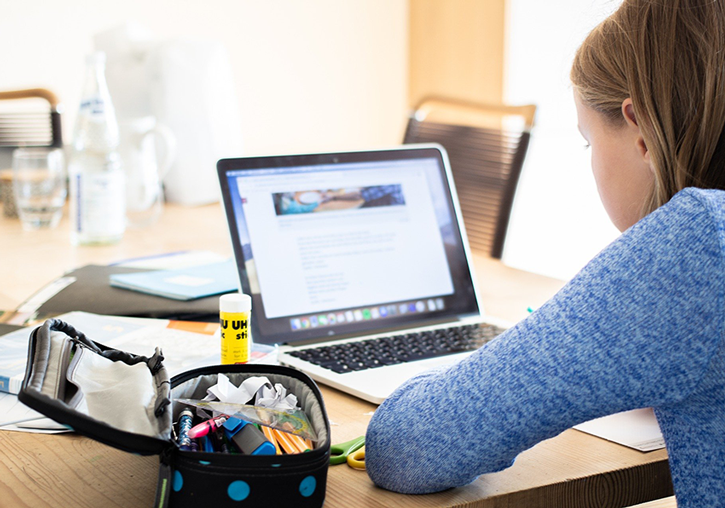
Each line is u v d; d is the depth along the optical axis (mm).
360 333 1062
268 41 3574
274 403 685
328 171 1117
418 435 636
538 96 3469
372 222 1125
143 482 643
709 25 596
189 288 1154
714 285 545
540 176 3543
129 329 979
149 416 583
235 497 552
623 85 644
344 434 758
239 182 1060
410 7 4023
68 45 3051
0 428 738
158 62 2004
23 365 829
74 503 604
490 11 3617
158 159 1852
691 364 556
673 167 625
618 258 584
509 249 3637
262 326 1007
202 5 3354
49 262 1459
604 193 705
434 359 961
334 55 3803
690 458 608
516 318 1178
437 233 1161
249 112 3578
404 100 4117
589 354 571
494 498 640
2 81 2938
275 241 1057
